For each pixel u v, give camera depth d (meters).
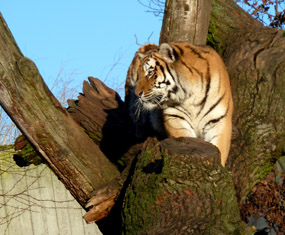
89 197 9.23
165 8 13.01
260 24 14.31
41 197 15.37
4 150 15.06
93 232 15.10
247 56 12.01
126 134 11.93
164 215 7.37
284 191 11.91
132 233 7.62
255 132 10.66
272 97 11.02
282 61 11.37
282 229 11.84
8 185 15.48
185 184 7.52
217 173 7.69
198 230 6.92
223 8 13.91
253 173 10.49
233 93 11.46
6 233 15.42
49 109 8.55
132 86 12.44
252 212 12.13
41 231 15.37
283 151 10.84
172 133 9.90
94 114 12.29
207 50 9.90
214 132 9.55
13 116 8.46
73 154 9.01
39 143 8.77
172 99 9.73
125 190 8.80
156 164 7.88
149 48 12.66
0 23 8.08
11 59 8.07
